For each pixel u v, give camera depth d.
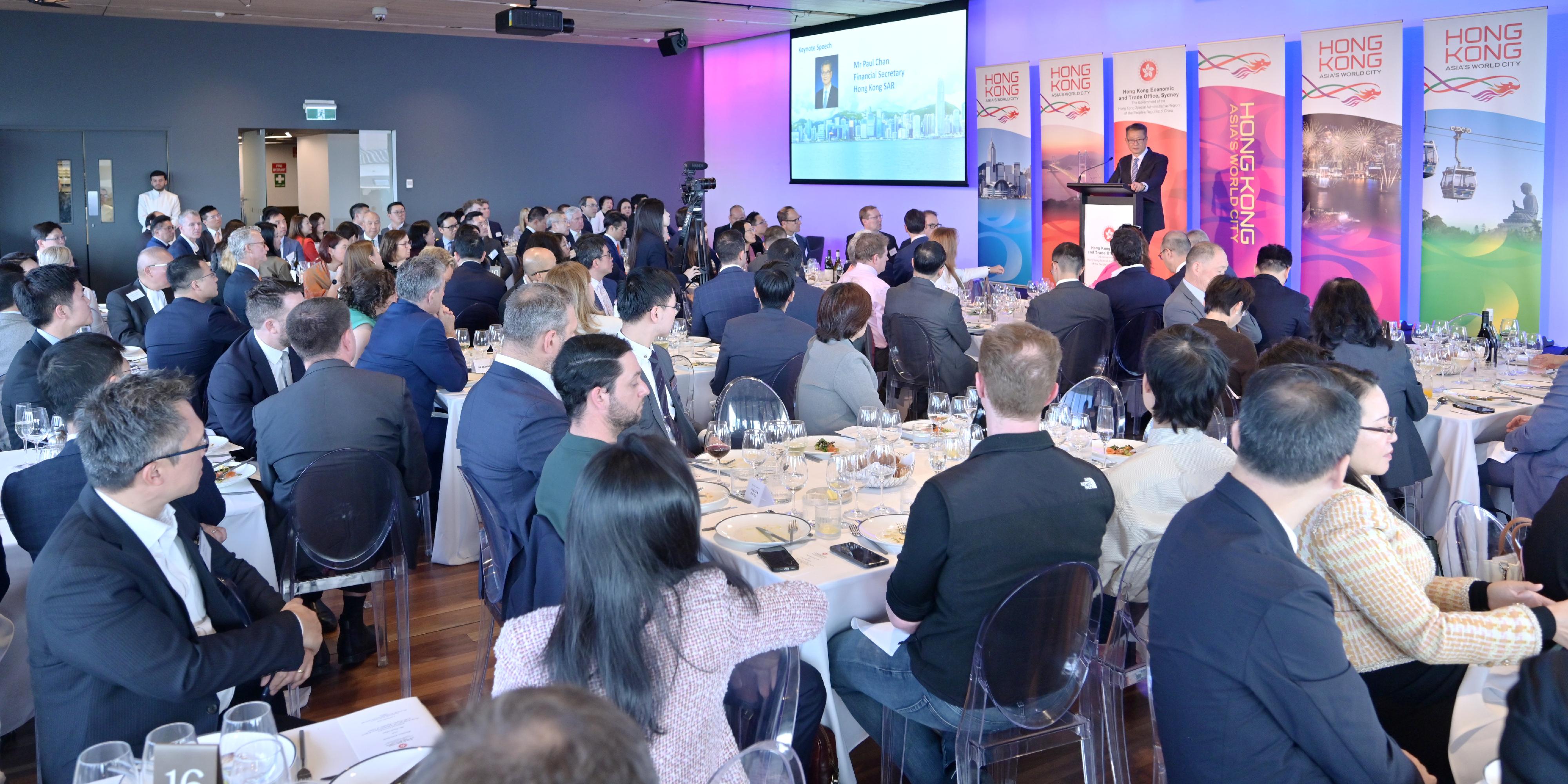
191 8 10.74
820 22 12.05
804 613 1.67
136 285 6.84
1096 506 2.24
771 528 2.70
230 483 3.21
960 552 2.11
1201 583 1.66
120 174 11.68
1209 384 2.47
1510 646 1.86
